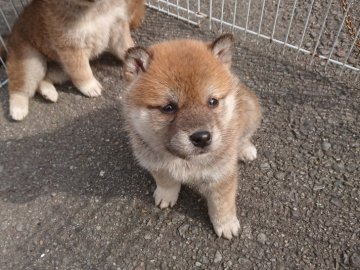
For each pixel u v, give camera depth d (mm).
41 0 385
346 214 331
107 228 341
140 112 264
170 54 262
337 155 365
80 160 385
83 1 364
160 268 316
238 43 458
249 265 312
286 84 419
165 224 338
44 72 427
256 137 383
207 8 499
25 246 337
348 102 400
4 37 476
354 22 461
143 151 297
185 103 249
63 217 351
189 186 357
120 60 465
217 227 323
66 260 326
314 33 459
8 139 409
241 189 352
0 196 368
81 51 404
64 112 426
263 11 467
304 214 333
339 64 425
